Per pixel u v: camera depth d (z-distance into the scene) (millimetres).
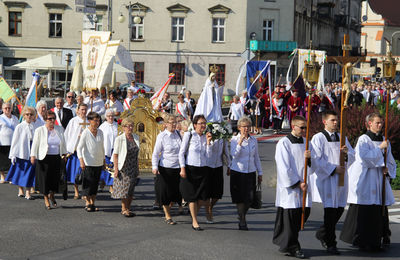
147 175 15000
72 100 15359
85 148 10430
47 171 10570
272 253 7746
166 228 9227
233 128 23078
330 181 7809
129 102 18719
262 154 18906
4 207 10758
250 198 9094
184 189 9180
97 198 11945
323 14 63875
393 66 8484
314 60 7969
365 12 99125
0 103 15117
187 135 9219
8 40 48375
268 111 25703
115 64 28312
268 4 50125
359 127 14531
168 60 48875
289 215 7527
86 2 26406
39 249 7738
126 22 48438
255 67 26078
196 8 48688
